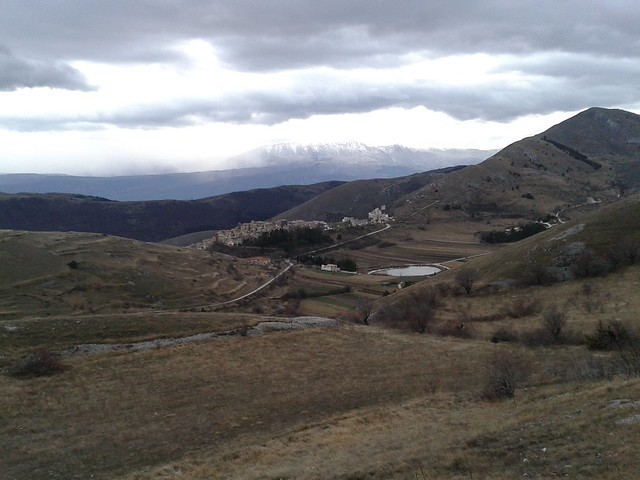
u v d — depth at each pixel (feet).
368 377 127.24
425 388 117.19
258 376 127.44
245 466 75.82
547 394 90.68
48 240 435.12
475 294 268.41
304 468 68.59
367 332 180.14
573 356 127.65
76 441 90.07
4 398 105.09
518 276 271.69
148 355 138.41
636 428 56.80
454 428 78.59
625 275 227.40
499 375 102.89
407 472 59.57
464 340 169.58
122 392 113.70
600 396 75.10
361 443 78.84
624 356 105.29
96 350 139.03
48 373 120.67
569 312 191.21
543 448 58.23
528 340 154.40
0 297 315.37
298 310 330.95
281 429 95.71
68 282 351.87
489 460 58.85
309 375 128.98
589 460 51.93
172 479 72.90
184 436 93.04
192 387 118.62
